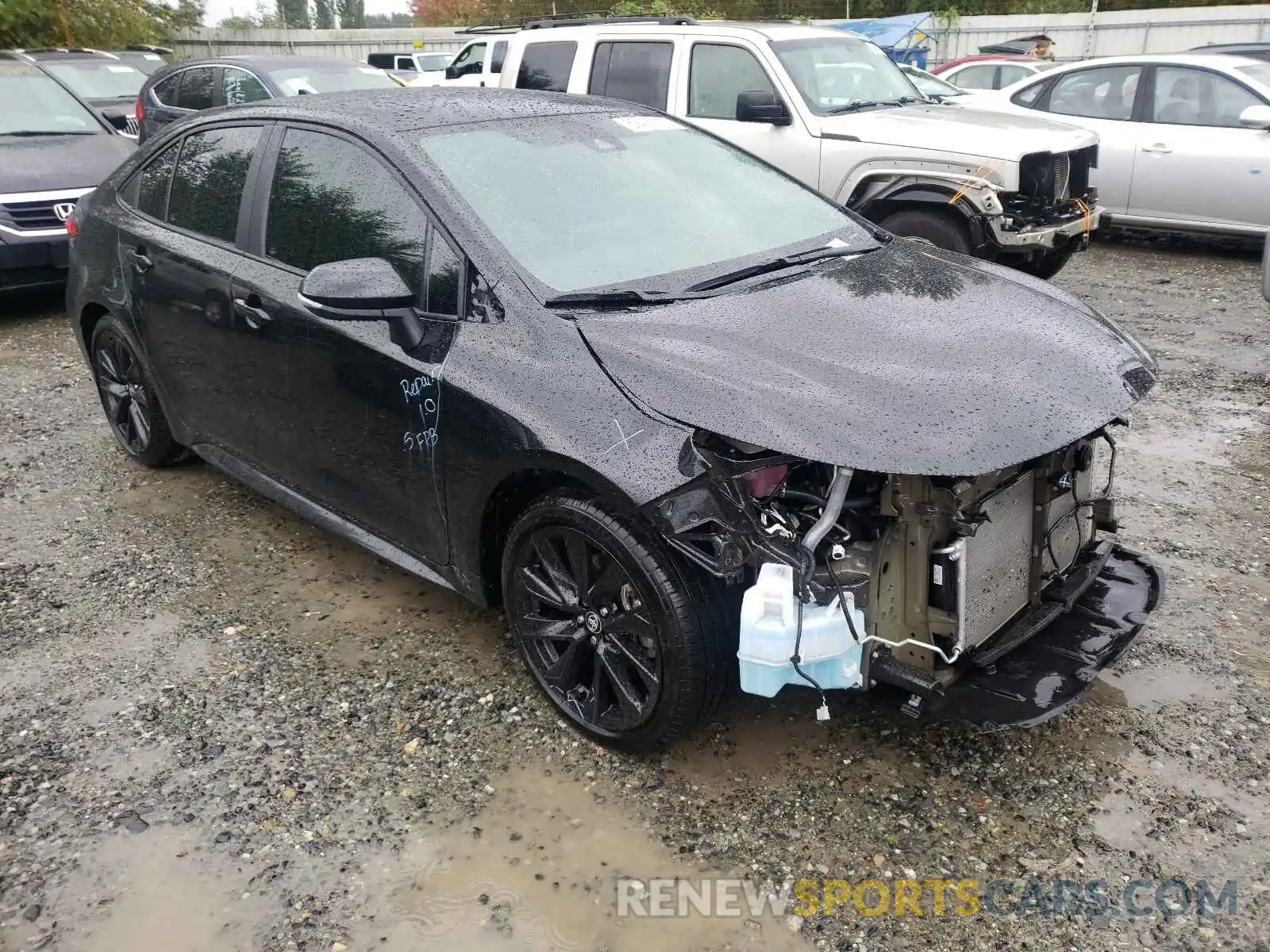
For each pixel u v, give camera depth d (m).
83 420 5.98
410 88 4.26
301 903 2.58
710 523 2.63
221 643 3.71
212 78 10.65
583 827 2.81
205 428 4.45
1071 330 3.14
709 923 2.49
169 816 2.88
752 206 3.81
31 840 2.80
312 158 3.73
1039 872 2.61
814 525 2.57
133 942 2.48
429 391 3.15
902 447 2.51
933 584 2.67
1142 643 3.51
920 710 2.71
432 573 3.48
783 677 2.54
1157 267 9.05
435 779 3.00
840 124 7.36
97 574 4.22
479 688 3.42
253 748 3.15
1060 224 7.20
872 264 3.55
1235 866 2.59
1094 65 9.49
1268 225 8.61
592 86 8.39
